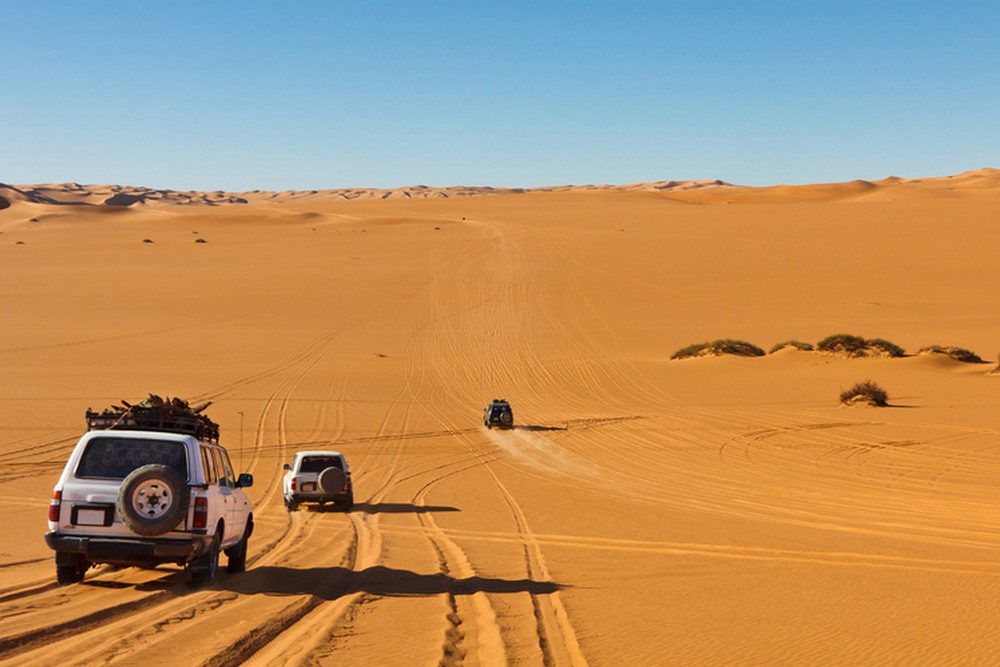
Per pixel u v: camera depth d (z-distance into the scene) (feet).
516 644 28.02
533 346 203.10
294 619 31.04
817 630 30.35
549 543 52.29
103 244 366.02
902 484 82.07
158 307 245.45
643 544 51.93
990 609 34.06
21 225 443.32
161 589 35.76
